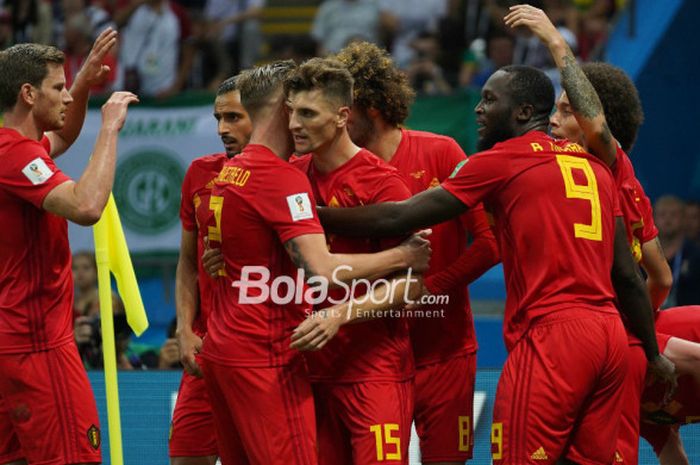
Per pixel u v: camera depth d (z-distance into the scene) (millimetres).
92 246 32156
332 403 16109
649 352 16422
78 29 36188
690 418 17828
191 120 32469
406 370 16062
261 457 15227
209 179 17422
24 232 16094
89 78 17516
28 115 16297
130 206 32531
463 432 17328
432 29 36656
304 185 15148
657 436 18578
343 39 36781
